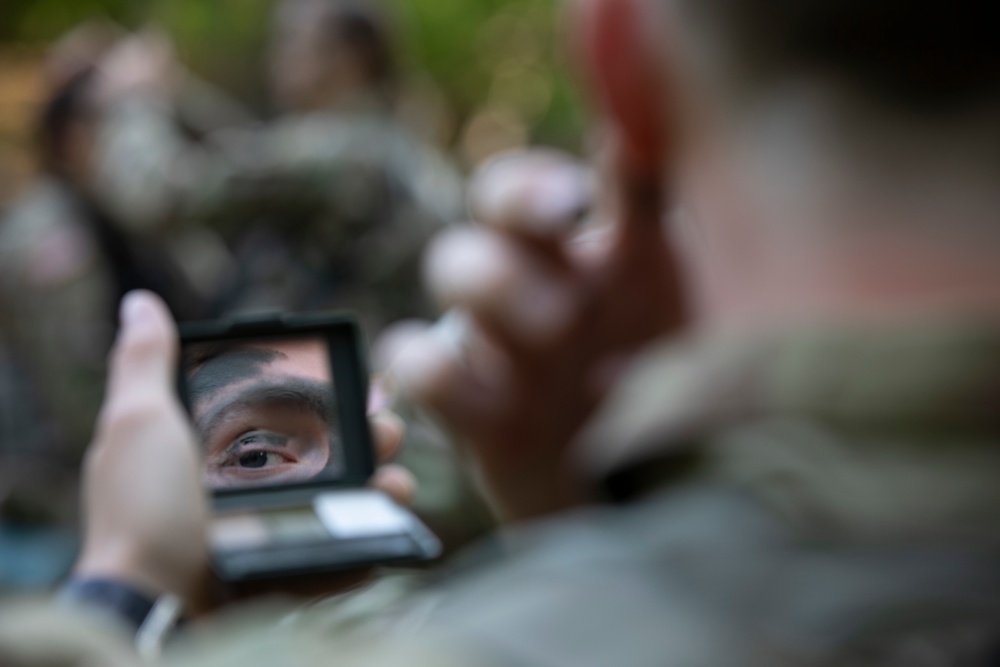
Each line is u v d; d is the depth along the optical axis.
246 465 1.31
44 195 4.45
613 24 0.82
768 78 0.74
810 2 0.72
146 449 1.22
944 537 0.66
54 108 4.44
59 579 3.33
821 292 0.72
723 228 0.77
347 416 1.34
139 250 4.27
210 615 1.21
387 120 3.99
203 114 4.68
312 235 3.81
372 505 1.29
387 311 3.78
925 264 0.71
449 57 11.09
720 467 0.73
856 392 0.70
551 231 1.50
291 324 1.34
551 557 0.72
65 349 4.25
